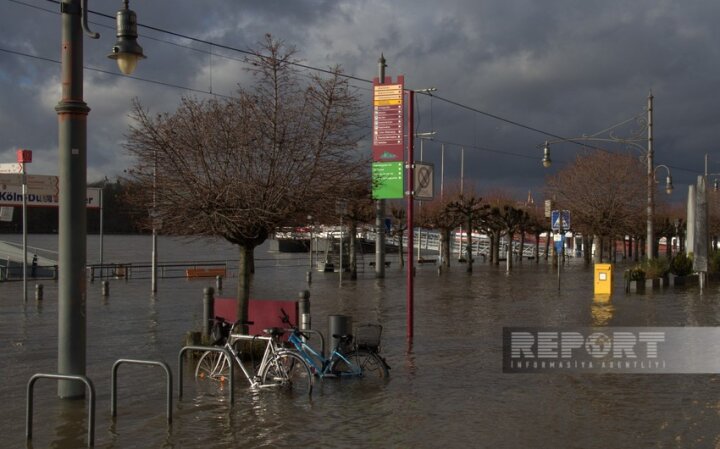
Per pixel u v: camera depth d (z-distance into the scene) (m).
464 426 8.64
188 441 8.01
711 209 66.50
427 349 14.52
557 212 28.78
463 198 51.69
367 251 73.56
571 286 32.34
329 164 12.82
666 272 32.34
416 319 19.77
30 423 8.02
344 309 22.67
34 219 91.19
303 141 12.65
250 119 12.57
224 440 8.05
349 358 11.49
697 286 32.06
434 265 54.47
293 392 10.42
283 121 12.66
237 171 12.42
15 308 22.78
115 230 86.31
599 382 11.12
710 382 11.06
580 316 20.27
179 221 12.59
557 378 11.47
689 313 20.91
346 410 9.39
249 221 12.45
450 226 49.66
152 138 12.37
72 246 9.41
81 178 9.40
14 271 39.59
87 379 7.78
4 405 9.66
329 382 11.11
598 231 48.78
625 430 8.42
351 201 13.48
